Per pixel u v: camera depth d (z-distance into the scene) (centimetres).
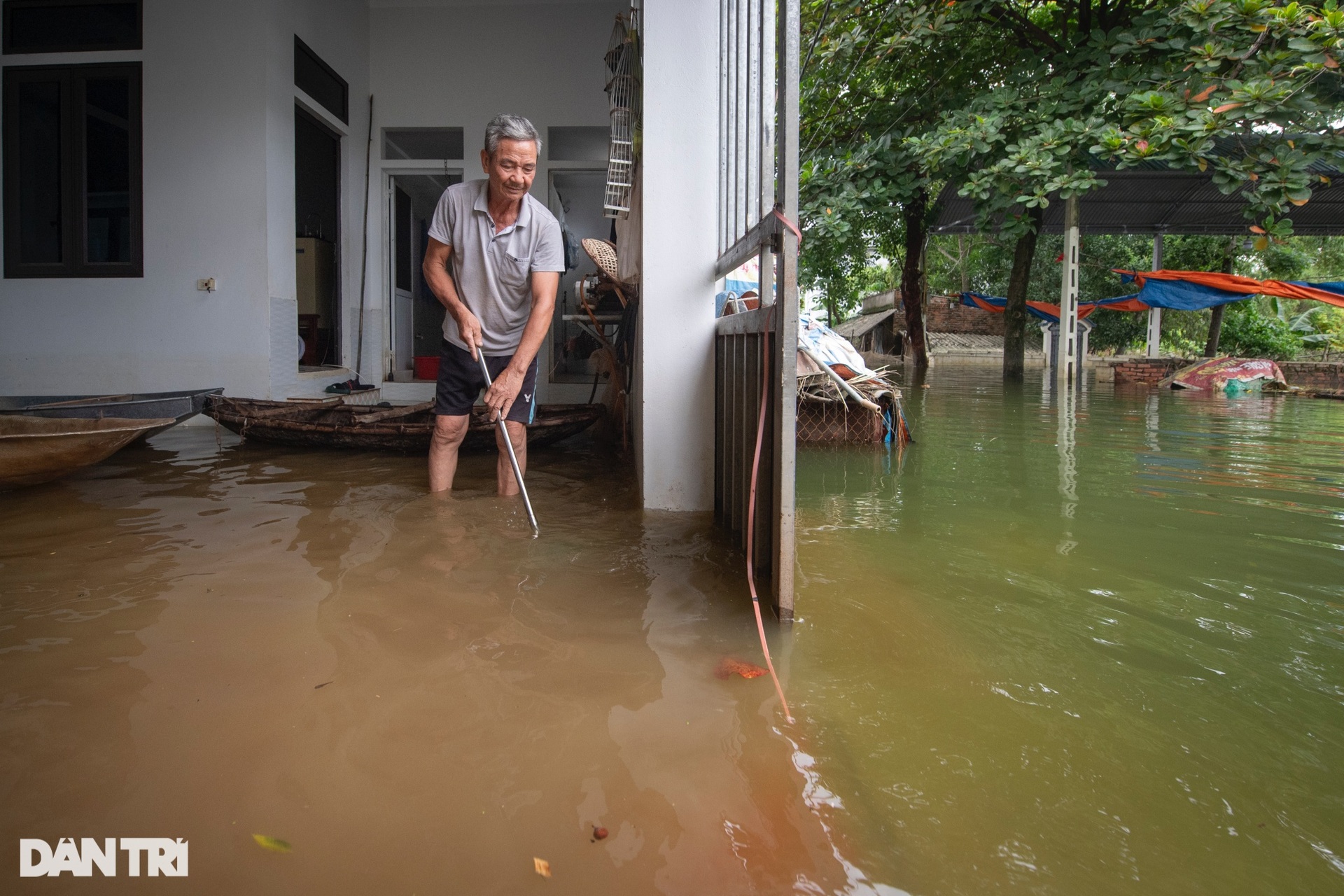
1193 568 234
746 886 103
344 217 760
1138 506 314
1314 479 367
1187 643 180
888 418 485
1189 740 139
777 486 196
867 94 914
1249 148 757
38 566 233
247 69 600
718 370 308
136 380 621
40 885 102
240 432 478
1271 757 134
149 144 609
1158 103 635
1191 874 105
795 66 181
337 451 466
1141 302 1312
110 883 103
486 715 146
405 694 154
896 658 172
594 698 153
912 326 1349
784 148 185
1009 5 864
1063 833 114
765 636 183
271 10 605
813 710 149
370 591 212
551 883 103
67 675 161
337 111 735
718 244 310
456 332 331
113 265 618
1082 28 883
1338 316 2050
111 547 253
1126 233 1431
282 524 286
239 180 605
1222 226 1389
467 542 263
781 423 190
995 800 122
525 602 206
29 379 625
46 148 621
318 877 104
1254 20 600
